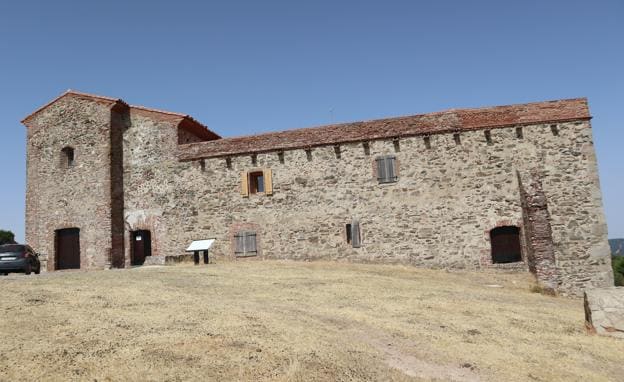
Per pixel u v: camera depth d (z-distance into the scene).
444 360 8.31
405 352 8.61
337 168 21.45
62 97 24.75
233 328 9.04
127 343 7.83
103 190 23.22
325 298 12.91
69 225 23.59
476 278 18.45
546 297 15.72
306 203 21.59
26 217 24.50
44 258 23.78
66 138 24.34
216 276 16.23
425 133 20.64
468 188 20.02
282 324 9.58
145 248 24.08
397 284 15.73
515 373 7.91
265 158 22.30
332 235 21.12
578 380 7.77
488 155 20.00
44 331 8.17
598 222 18.77
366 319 10.65
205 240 21.42
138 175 23.72
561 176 19.30
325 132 21.75
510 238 19.67
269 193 22.00
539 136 19.70
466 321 11.02
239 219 22.22
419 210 20.38
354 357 8.01
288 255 21.48
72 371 6.61
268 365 7.30
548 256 17.08
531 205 17.66
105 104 23.83
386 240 20.56
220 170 22.73
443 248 19.94
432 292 14.56
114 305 10.45
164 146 23.58
